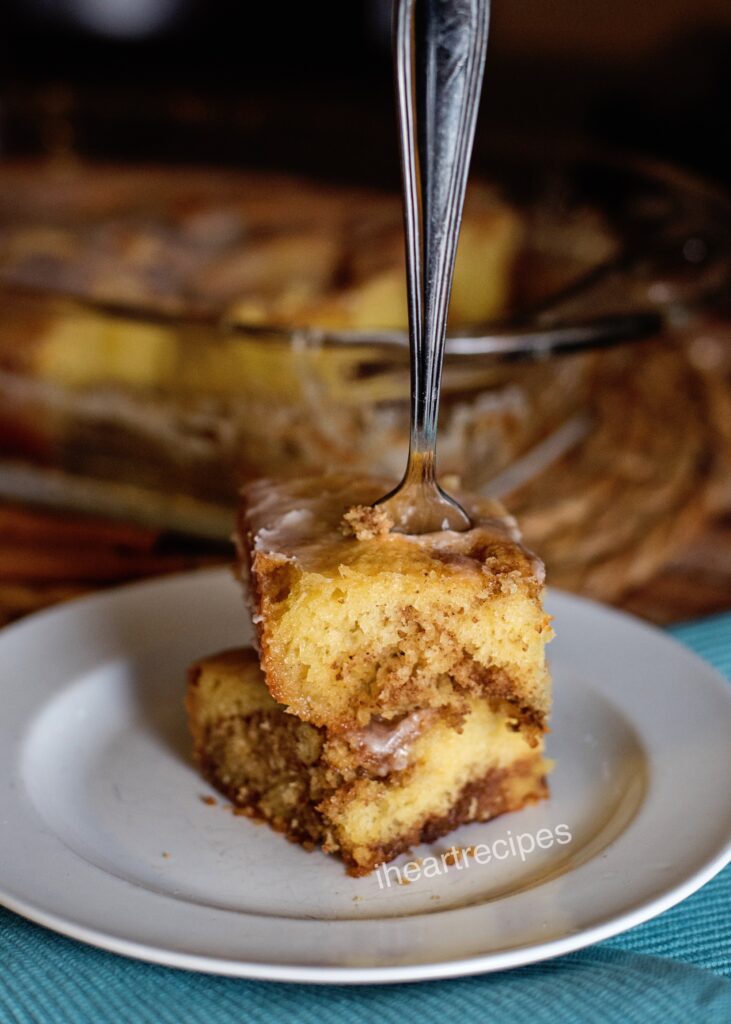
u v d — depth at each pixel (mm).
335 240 731
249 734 445
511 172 813
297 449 613
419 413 421
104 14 1094
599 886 390
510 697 433
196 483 639
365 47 1146
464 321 755
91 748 468
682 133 1020
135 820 439
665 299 616
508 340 569
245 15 1124
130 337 630
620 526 605
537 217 784
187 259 715
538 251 761
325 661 421
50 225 744
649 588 585
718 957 388
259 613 421
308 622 417
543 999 363
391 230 738
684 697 468
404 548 425
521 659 429
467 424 609
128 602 523
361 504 449
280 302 670
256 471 624
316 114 891
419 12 377
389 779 427
